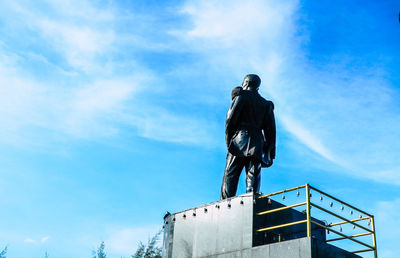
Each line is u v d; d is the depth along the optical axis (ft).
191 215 75.41
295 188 63.77
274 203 70.33
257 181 77.51
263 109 80.89
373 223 69.62
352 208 68.49
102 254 133.18
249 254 64.34
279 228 69.31
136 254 132.87
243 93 80.43
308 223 59.98
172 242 76.07
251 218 66.64
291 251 59.88
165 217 80.79
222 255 67.62
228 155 81.51
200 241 71.82
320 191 64.13
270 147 80.94
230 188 78.89
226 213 70.23
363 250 68.49
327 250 60.34
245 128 79.41
